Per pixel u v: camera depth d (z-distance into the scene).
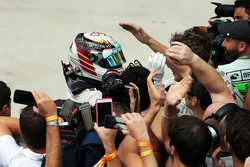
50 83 22.59
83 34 12.41
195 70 10.34
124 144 10.35
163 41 26.39
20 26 27.16
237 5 15.84
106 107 9.83
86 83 11.99
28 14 28.34
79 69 12.07
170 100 10.03
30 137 10.37
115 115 9.93
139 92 11.33
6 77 22.84
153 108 10.39
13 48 25.12
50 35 26.48
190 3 30.41
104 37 12.32
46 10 28.81
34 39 26.06
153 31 27.23
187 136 9.30
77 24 27.64
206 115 10.38
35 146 10.45
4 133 11.10
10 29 26.83
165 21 28.34
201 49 13.74
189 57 10.27
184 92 10.09
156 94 10.37
